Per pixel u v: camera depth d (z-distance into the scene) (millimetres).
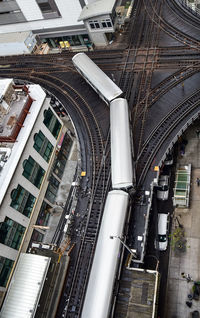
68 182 58875
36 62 71938
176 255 44812
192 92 52531
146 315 35406
